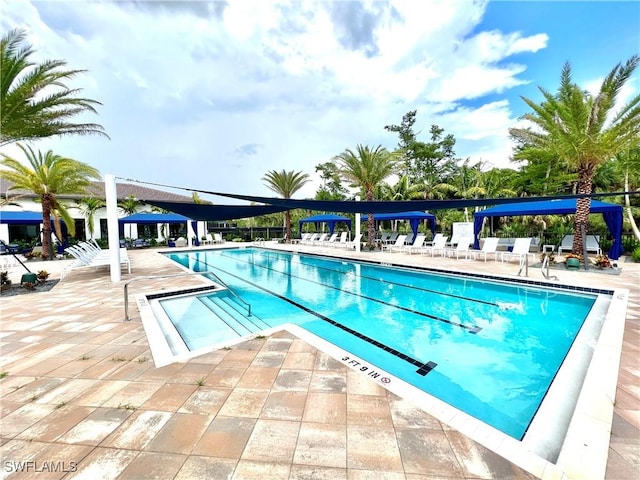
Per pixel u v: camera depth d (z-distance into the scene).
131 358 3.94
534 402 3.61
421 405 2.87
